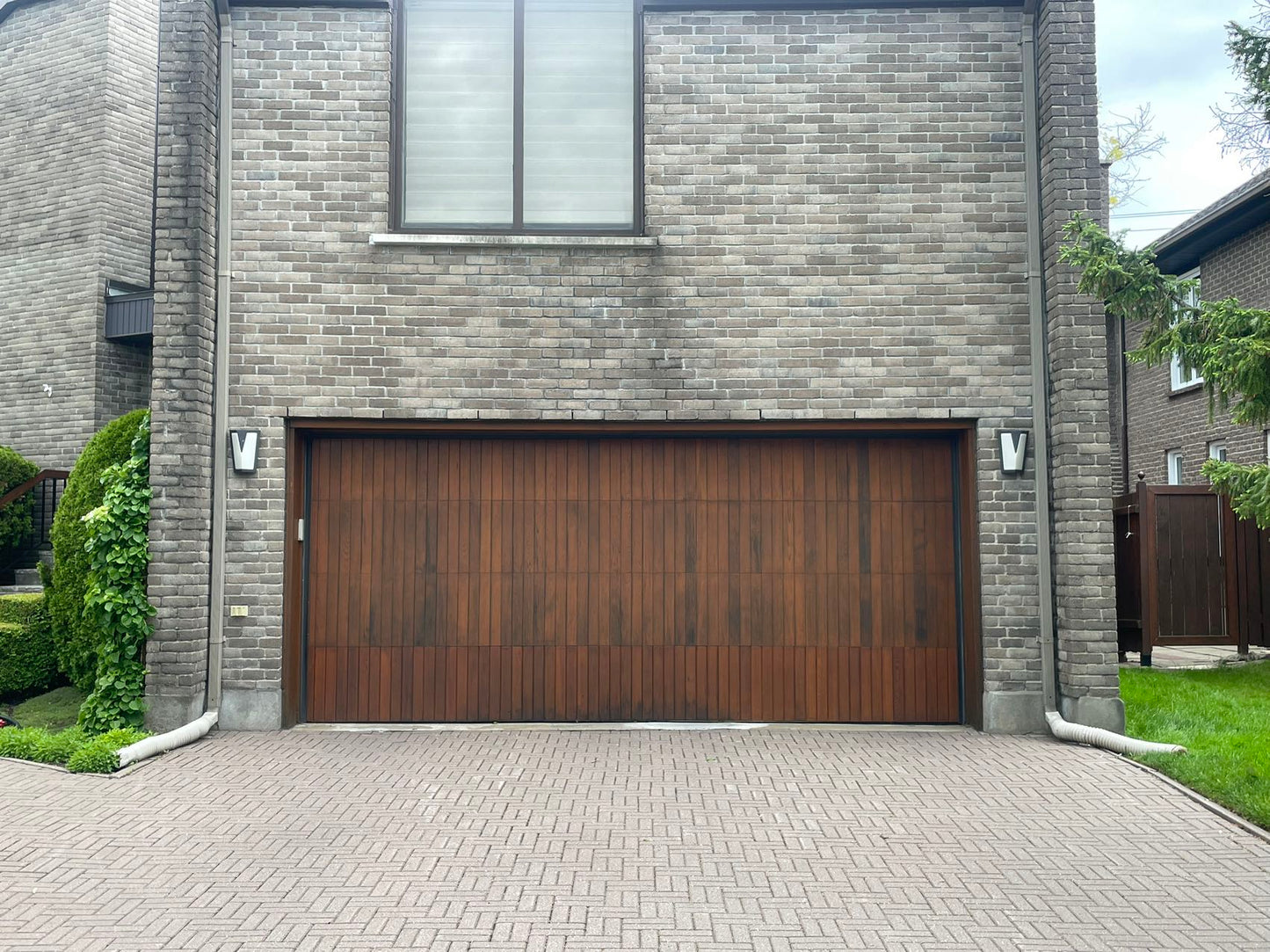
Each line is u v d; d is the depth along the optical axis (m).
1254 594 10.35
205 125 7.88
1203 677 9.31
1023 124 8.05
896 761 6.88
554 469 8.21
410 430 8.05
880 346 7.98
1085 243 7.43
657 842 5.30
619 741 7.48
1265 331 7.10
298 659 8.05
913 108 8.07
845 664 8.10
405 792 6.17
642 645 8.13
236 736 7.63
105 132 13.37
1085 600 7.50
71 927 4.29
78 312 13.27
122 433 8.63
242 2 8.10
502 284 8.02
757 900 4.57
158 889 4.69
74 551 8.50
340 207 8.05
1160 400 17.27
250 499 7.90
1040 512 7.83
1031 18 8.01
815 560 8.16
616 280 8.02
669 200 8.06
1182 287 7.32
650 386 7.97
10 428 13.60
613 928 4.28
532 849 5.20
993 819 5.65
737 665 8.12
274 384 7.96
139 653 7.73
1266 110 8.32
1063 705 7.65
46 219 13.64
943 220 8.02
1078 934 4.23
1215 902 4.54
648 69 8.12
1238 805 5.65
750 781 6.40
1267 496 7.03
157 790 6.21
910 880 4.80
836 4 8.10
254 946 4.12
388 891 4.66
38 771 6.65
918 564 8.14
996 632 7.80
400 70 8.32
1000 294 7.98
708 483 8.20
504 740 7.51
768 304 8.00
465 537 8.17
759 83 8.11
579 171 8.30
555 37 8.38
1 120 14.09
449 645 8.12
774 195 8.05
